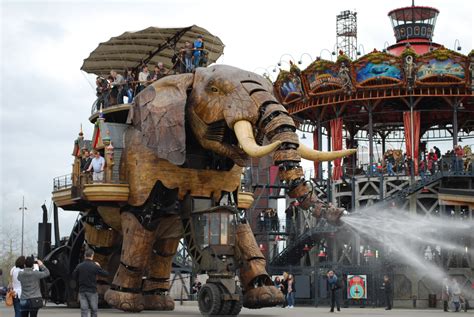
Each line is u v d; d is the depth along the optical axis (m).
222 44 33.50
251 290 23.25
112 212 26.70
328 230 42.88
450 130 55.97
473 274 41.56
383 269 39.59
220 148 22.84
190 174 24.14
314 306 38.38
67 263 31.27
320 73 45.91
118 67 35.94
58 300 32.56
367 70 44.59
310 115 50.88
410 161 44.78
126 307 24.27
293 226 48.12
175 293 46.16
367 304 38.28
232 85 22.25
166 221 25.73
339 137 47.25
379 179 45.62
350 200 48.22
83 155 28.27
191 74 23.92
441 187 42.66
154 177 24.16
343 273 39.44
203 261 22.78
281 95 49.31
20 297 17.83
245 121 21.66
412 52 43.47
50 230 33.94
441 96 45.16
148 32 31.95
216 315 22.00
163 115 23.44
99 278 28.56
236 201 24.98
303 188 20.55
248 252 23.39
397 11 52.28
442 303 40.09
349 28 59.28
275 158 20.88
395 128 56.66
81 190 26.14
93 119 32.09
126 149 25.23
